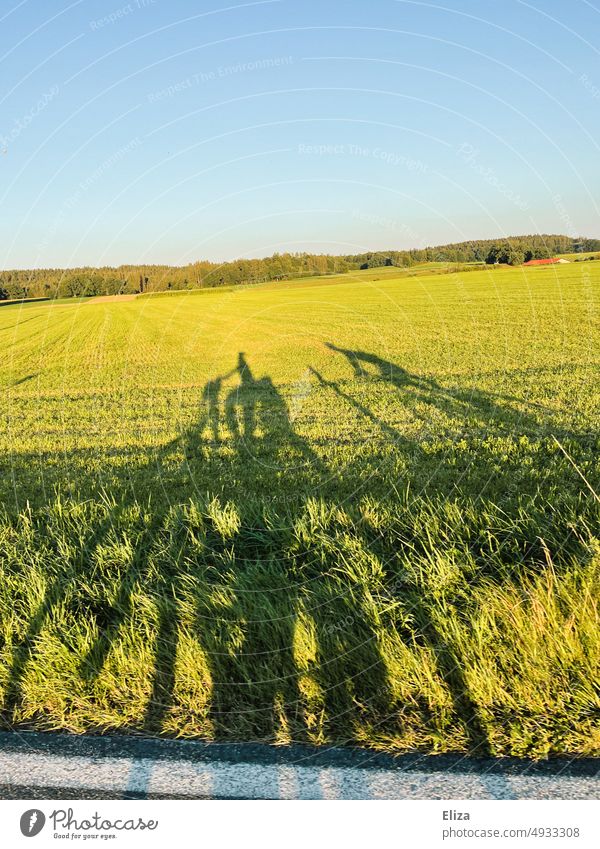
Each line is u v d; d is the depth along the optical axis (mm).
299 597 3215
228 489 5305
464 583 3135
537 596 2824
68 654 2795
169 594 3393
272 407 9766
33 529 4309
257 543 4027
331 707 2500
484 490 4586
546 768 2146
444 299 26312
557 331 16047
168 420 9328
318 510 4223
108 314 31781
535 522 3562
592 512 3664
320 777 2148
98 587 3469
